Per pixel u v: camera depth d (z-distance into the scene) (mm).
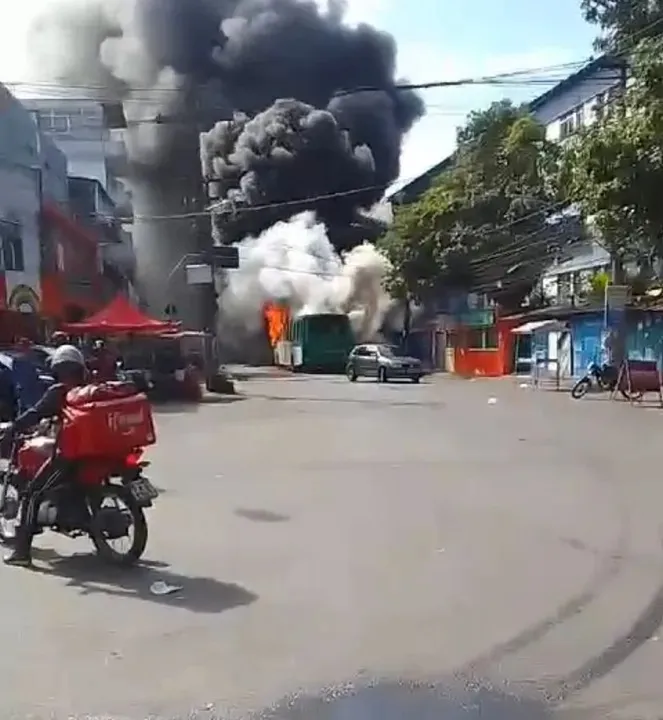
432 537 9641
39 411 8594
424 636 6480
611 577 8047
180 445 18391
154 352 33344
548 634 6520
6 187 33062
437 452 16875
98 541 8680
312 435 20078
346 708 5246
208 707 5270
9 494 9711
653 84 23422
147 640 6430
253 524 10406
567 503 11586
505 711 5203
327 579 8000
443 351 61656
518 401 30750
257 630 6625
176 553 9016
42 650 6250
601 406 28188
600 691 5500
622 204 24219
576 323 44781
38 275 34406
